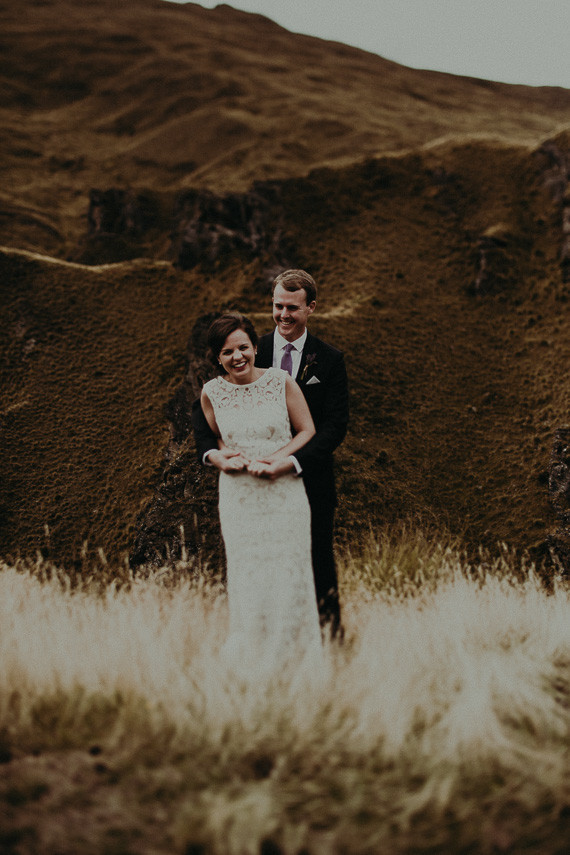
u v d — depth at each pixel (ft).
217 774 10.85
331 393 17.62
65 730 11.95
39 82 574.97
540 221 138.10
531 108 655.76
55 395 101.76
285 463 15.83
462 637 16.70
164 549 53.93
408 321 110.73
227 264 138.00
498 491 71.82
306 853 9.37
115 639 14.97
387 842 9.48
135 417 93.61
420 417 86.84
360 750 11.35
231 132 448.24
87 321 120.16
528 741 12.04
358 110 519.19
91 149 470.39
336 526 59.72
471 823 9.81
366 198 153.28
